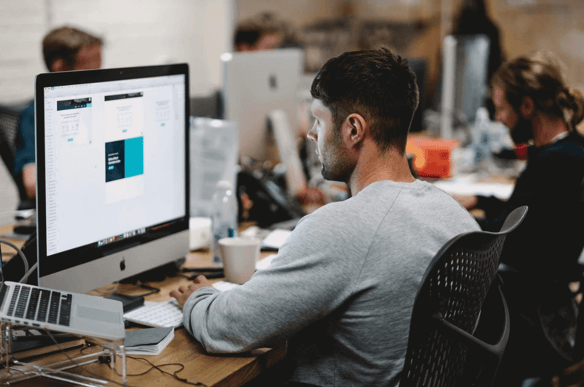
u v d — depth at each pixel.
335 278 1.05
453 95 3.58
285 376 1.18
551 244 1.91
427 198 1.14
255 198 2.25
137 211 1.47
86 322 1.08
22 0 3.70
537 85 2.01
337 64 1.16
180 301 1.36
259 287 1.09
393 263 1.06
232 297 1.13
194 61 5.09
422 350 1.02
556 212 1.89
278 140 2.77
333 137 1.17
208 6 5.16
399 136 1.16
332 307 1.07
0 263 1.26
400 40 6.40
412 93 1.16
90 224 1.34
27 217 2.16
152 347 1.16
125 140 1.41
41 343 1.14
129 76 1.40
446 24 6.10
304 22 6.21
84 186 1.32
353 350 1.10
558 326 1.83
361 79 1.13
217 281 1.60
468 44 3.61
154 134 1.50
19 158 2.53
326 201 2.66
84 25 4.11
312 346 1.15
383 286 1.06
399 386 1.01
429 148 3.08
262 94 2.81
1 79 3.65
